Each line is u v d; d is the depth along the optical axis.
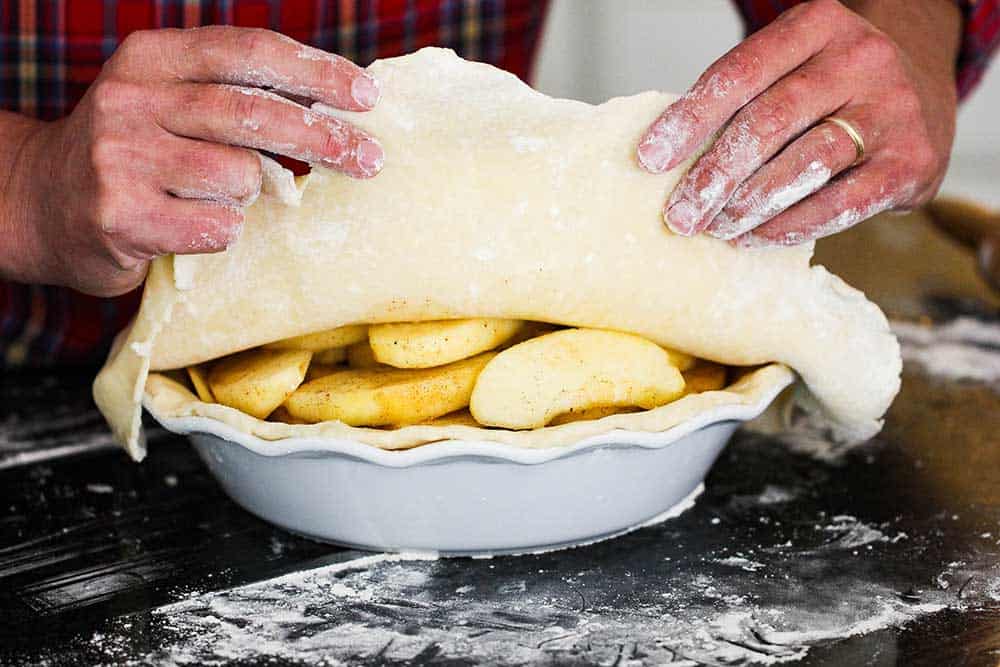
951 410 1.42
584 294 0.98
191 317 1.02
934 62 1.35
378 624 0.92
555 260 0.97
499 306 0.98
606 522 1.02
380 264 0.97
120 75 0.93
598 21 3.81
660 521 1.11
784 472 1.24
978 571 1.01
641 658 0.87
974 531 1.09
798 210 0.99
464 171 0.96
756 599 0.96
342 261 0.97
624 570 1.01
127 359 1.04
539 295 0.98
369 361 1.06
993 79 3.71
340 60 0.91
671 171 0.97
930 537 1.08
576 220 0.97
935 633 0.90
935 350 1.66
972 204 2.17
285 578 1.00
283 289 0.99
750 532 1.09
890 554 1.04
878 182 1.00
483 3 1.81
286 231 0.98
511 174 0.96
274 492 1.01
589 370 0.96
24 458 1.29
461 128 0.97
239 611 0.94
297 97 0.94
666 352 1.05
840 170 0.98
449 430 0.92
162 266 1.01
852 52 1.00
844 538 1.08
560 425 0.95
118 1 1.66
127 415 1.06
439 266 0.96
